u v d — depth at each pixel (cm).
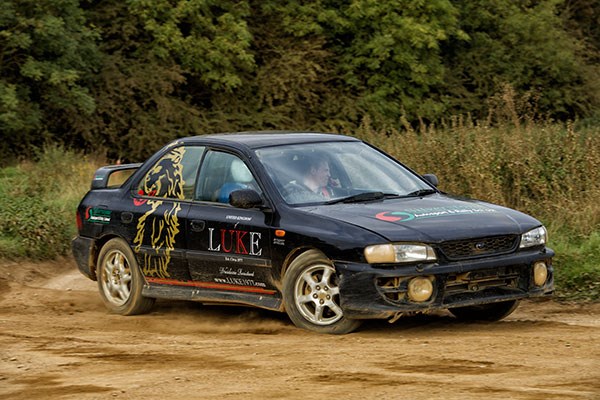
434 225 1536
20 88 5809
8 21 5591
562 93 7325
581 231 2242
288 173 1678
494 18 7369
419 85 6806
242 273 1659
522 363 1215
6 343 1498
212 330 1647
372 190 1695
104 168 2016
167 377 1215
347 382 1135
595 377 1127
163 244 1784
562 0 7600
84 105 5888
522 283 1580
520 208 2453
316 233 1545
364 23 6681
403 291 1480
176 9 6350
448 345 1368
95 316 1845
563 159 2555
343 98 6688
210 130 6450
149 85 6291
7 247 2439
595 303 1853
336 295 1534
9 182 3425
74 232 2662
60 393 1153
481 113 7100
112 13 6344
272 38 6850
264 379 1174
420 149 2695
